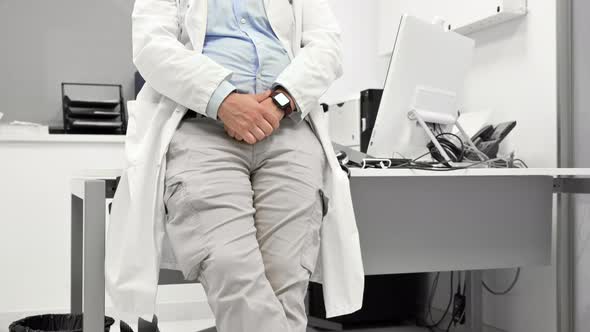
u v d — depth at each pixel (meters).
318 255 1.39
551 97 2.33
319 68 1.36
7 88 3.03
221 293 1.07
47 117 3.08
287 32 1.43
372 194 1.66
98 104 2.98
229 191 1.15
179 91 1.25
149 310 1.20
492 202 1.82
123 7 3.18
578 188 1.99
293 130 1.33
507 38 2.56
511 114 2.54
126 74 3.19
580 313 2.29
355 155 1.68
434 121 1.78
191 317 2.95
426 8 2.97
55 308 2.82
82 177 1.37
